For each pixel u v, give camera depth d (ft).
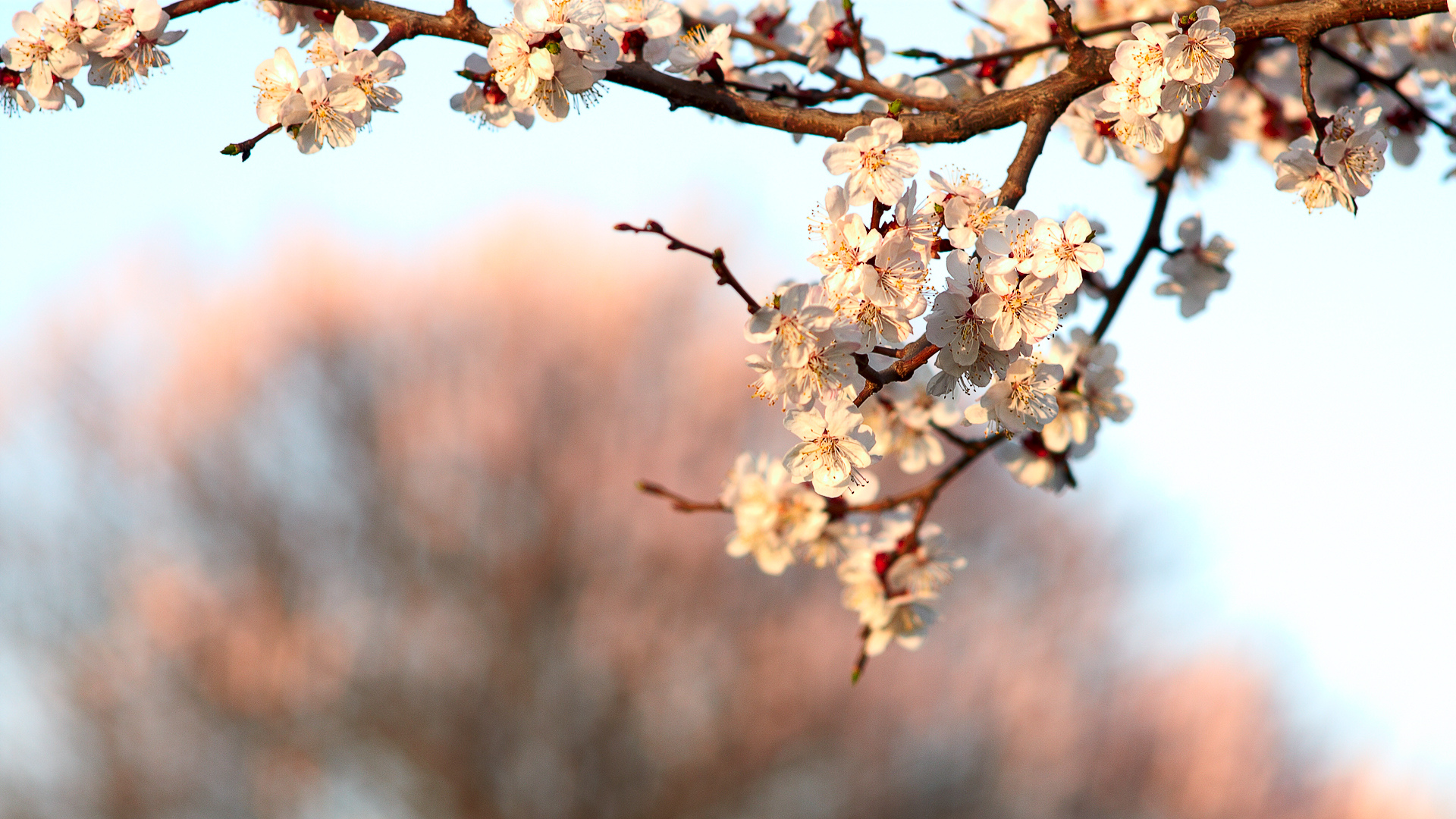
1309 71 7.16
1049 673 55.06
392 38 7.47
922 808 51.03
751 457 11.14
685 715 53.01
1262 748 56.80
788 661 51.34
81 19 7.68
